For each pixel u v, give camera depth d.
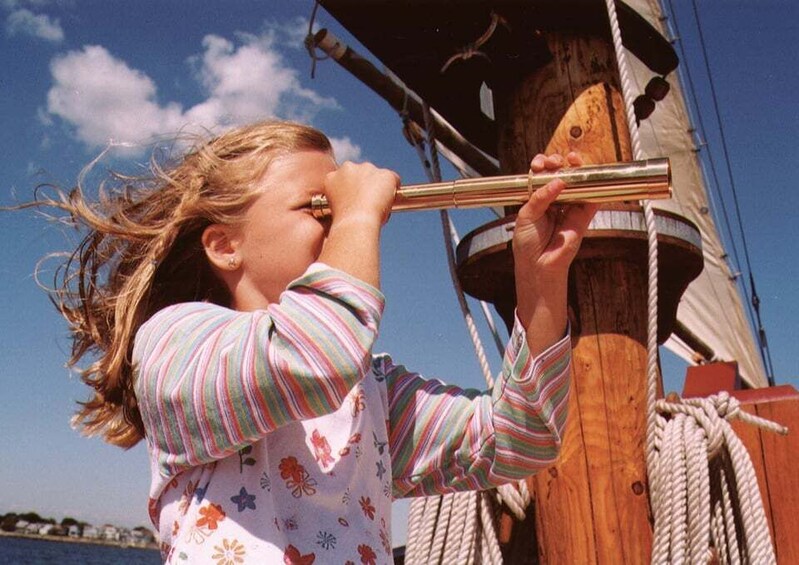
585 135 2.36
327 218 1.43
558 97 2.39
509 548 2.31
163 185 1.57
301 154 1.48
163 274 1.51
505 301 2.47
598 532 2.10
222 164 1.45
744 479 2.17
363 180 1.37
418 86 2.55
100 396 1.49
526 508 2.28
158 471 1.26
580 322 2.23
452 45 2.42
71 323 1.61
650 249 2.10
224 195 1.44
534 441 1.51
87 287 1.60
